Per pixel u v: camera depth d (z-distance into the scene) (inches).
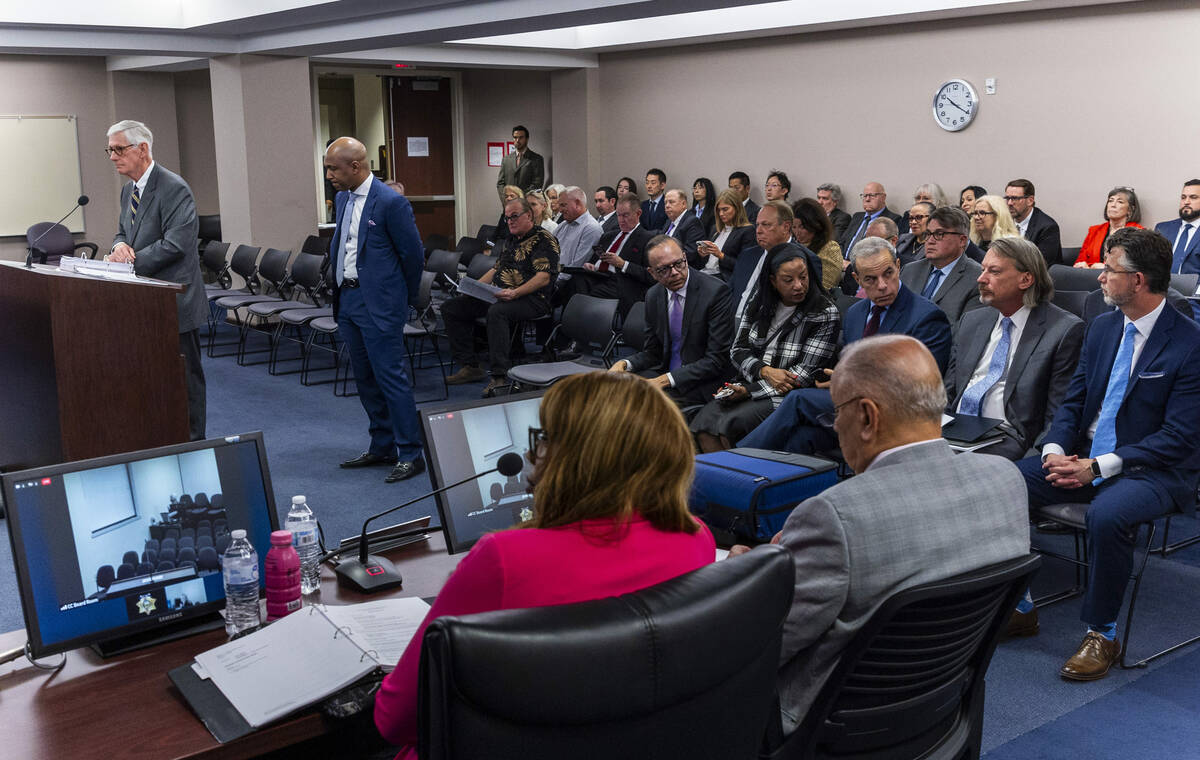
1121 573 113.4
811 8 318.3
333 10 263.7
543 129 455.5
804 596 62.2
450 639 39.4
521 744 41.3
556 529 50.4
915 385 64.0
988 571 62.0
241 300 300.2
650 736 43.9
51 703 60.9
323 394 255.6
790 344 157.6
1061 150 284.7
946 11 288.0
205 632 70.2
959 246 169.5
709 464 107.0
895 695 65.4
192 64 390.6
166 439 148.0
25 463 153.3
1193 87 256.7
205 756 55.9
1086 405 125.6
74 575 65.6
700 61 382.3
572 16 237.6
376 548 86.6
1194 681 113.8
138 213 184.9
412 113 481.7
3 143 402.9
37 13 288.5
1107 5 269.7
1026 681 114.4
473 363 263.0
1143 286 117.6
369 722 60.7
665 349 173.3
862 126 333.1
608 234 310.8
